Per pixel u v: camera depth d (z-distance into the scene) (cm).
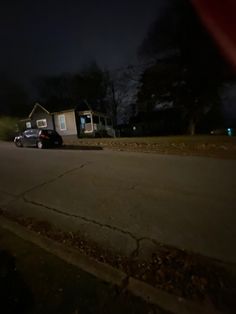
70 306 297
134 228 489
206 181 743
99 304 297
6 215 592
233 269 350
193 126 2409
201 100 2122
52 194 721
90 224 516
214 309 275
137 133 3575
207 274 340
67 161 1173
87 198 669
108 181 805
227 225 476
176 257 386
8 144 2159
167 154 1212
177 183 740
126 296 307
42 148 1700
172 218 520
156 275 341
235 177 766
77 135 2620
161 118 3491
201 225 483
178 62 1983
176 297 296
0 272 371
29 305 303
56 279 347
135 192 688
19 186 823
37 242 453
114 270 357
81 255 401
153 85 2153
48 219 553
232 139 1424
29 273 364
